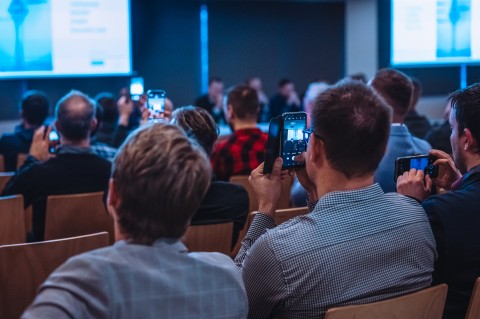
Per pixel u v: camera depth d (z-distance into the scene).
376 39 10.59
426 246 1.70
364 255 1.61
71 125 3.24
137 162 1.31
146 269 1.30
